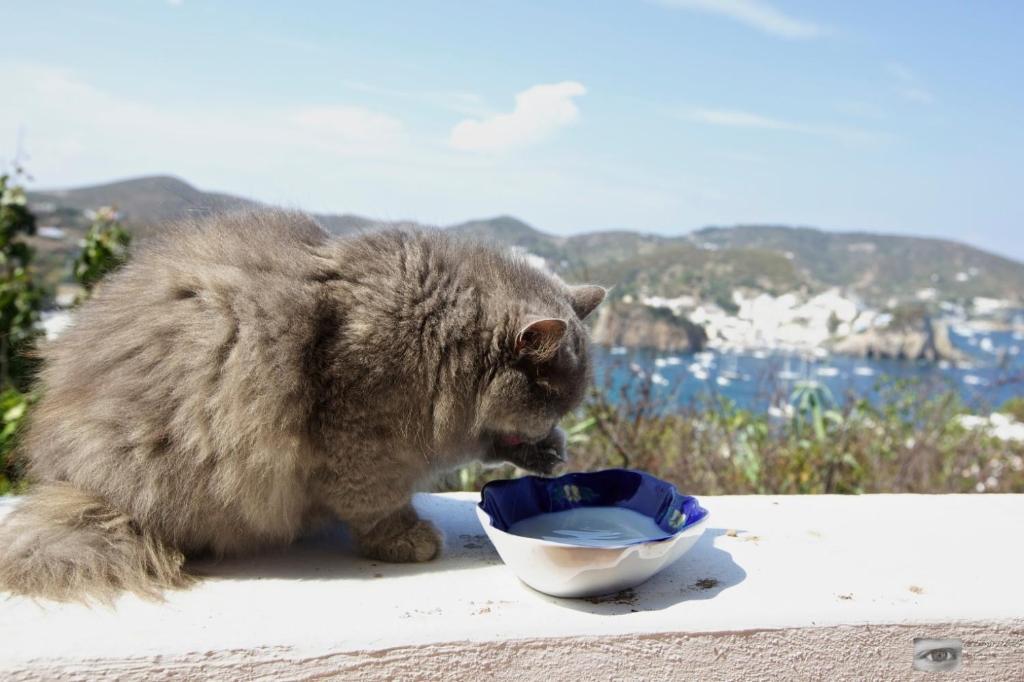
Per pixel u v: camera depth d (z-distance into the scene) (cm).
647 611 64
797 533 82
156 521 70
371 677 59
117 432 70
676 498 75
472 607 65
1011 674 65
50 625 60
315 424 72
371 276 75
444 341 76
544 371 82
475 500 96
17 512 72
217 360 70
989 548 79
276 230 79
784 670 63
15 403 122
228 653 58
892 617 64
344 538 83
